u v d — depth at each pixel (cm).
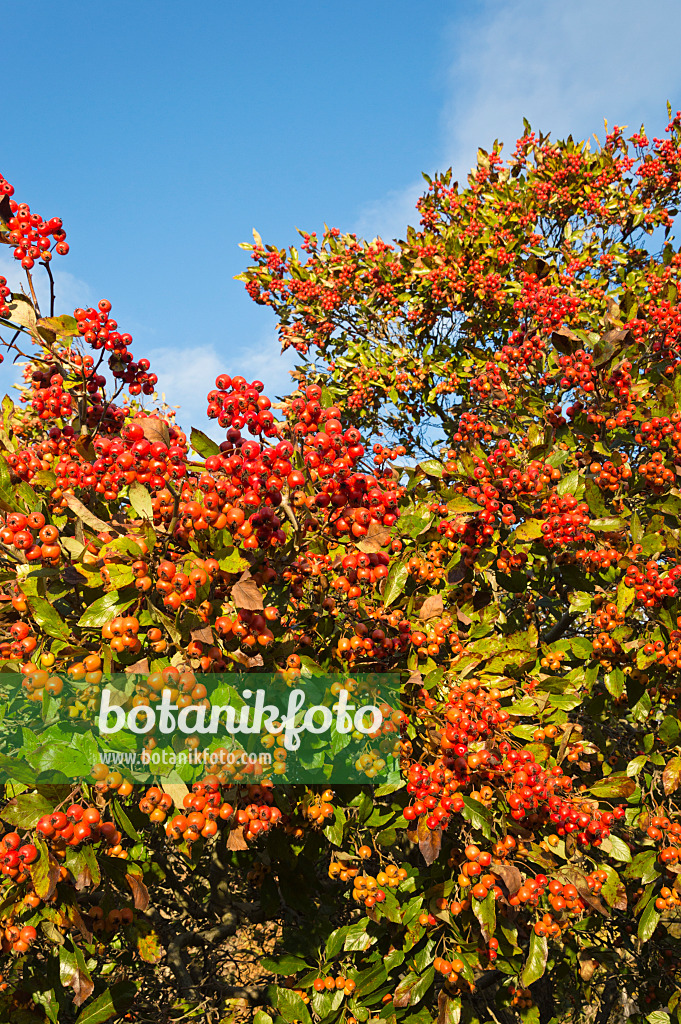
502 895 301
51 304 324
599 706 411
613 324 448
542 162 848
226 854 415
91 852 249
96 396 361
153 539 246
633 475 434
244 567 254
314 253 852
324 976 334
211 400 288
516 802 295
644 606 363
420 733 310
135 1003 518
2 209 308
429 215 852
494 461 389
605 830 314
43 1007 285
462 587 399
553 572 421
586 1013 659
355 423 801
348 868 350
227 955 687
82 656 260
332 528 299
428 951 319
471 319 784
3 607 273
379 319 808
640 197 832
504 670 347
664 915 471
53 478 307
